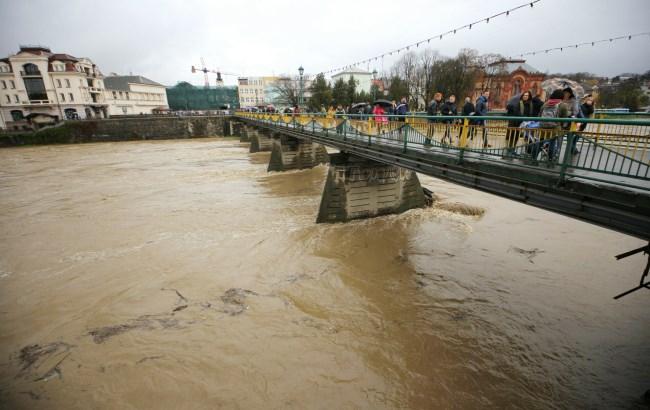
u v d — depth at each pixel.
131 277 10.04
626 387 6.08
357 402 5.89
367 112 15.86
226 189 20.17
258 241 12.35
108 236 13.15
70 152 39.47
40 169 28.45
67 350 7.16
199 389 6.14
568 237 12.18
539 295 8.84
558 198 5.44
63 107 56.47
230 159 31.95
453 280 9.66
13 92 53.62
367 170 14.09
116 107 70.50
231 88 101.31
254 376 6.41
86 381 6.37
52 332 7.75
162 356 6.90
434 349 7.10
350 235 12.80
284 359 6.82
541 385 6.20
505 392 6.07
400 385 6.23
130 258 11.26
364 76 71.56
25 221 15.07
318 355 6.93
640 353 6.82
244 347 7.14
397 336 7.49
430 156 8.29
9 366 6.80
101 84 64.19
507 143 6.45
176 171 26.08
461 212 15.05
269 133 35.78
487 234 12.61
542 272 9.92
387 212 14.88
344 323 7.91
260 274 10.07
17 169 28.66
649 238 4.32
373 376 6.43
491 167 6.57
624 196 4.54
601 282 9.30
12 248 12.23
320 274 10.05
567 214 5.31
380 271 10.23
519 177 6.02
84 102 57.88
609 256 10.73
